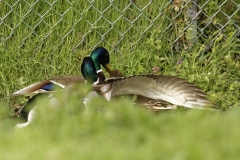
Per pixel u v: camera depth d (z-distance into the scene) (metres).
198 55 11.71
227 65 11.69
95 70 10.55
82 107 8.82
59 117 8.05
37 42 11.83
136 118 7.82
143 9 11.83
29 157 6.75
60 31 11.89
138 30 11.91
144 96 9.81
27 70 11.66
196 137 7.30
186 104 9.34
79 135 7.59
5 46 11.77
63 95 8.86
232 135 7.32
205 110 8.80
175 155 6.59
